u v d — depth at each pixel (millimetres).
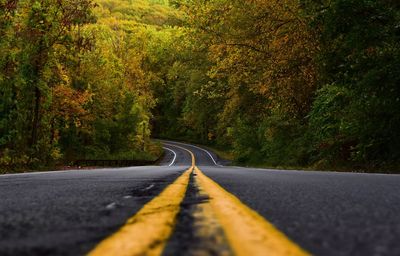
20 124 25703
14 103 25234
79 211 1981
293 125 31656
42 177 7305
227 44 26969
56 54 29859
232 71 28250
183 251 926
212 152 84688
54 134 33125
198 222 1438
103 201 2516
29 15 26906
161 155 78812
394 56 12500
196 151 86812
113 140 66562
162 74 126188
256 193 3020
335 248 998
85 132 55781
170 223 1400
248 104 34938
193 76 59469
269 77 24922
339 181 4750
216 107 55500
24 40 26656
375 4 13000
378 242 1090
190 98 64938
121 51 92312
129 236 1132
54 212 1957
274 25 24312
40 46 27344
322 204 2240
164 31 141375
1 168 23438
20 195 3084
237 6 25875
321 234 1242
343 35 14617
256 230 1213
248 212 1716
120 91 67000
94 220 1651
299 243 1058
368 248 1000
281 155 32906
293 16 23141
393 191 3164
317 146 21125
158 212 1736
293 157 28844
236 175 7023
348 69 14000
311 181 4742
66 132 51281
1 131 24703
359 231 1309
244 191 3217
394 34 12961
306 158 27094
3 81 24312
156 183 4605
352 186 3805
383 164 14148
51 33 27562
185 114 70500
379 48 13141
